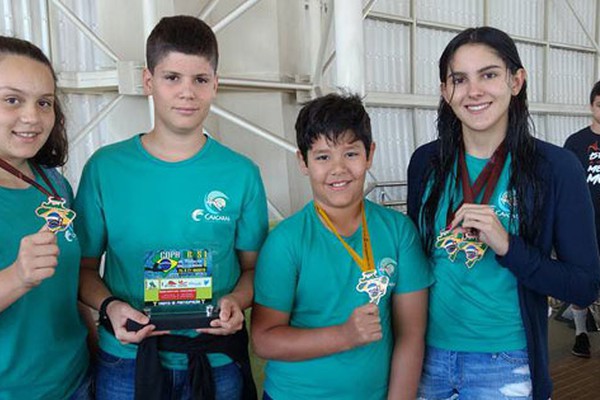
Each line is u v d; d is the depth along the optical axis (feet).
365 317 4.97
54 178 5.63
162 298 5.38
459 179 5.86
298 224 5.65
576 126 27.43
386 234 5.73
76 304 5.55
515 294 5.62
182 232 5.74
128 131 12.52
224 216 5.89
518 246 5.22
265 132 11.48
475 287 5.67
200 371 5.53
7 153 4.83
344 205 5.52
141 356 5.38
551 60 25.68
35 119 4.75
